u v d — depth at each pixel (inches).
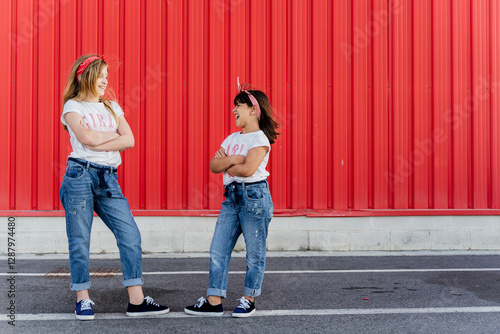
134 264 122.4
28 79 226.1
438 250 234.7
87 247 119.9
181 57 231.3
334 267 193.0
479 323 117.9
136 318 120.6
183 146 230.8
